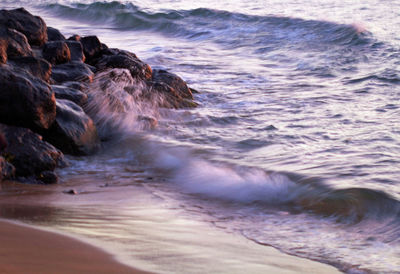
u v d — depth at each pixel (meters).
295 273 5.42
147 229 6.37
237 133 12.28
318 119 13.31
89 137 10.74
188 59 22.80
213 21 33.62
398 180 8.73
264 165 9.84
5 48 10.59
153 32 33.91
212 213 7.72
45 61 11.41
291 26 30.16
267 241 6.56
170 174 9.84
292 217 7.62
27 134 9.12
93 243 5.40
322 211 7.81
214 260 5.46
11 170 8.45
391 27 28.25
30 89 9.46
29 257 4.68
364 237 6.83
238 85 17.97
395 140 11.24
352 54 23.41
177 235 6.27
